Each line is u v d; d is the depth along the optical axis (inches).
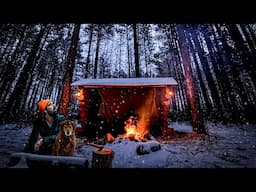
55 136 194.1
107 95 405.4
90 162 213.8
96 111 401.1
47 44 786.2
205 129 461.1
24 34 738.8
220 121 650.8
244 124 578.6
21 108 704.4
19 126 498.0
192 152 261.9
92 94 405.1
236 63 738.8
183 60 462.0
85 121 395.9
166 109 394.9
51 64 847.7
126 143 289.0
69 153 184.7
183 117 740.7
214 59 763.4
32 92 775.1
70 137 187.3
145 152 245.3
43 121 194.7
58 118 200.8
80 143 320.8
